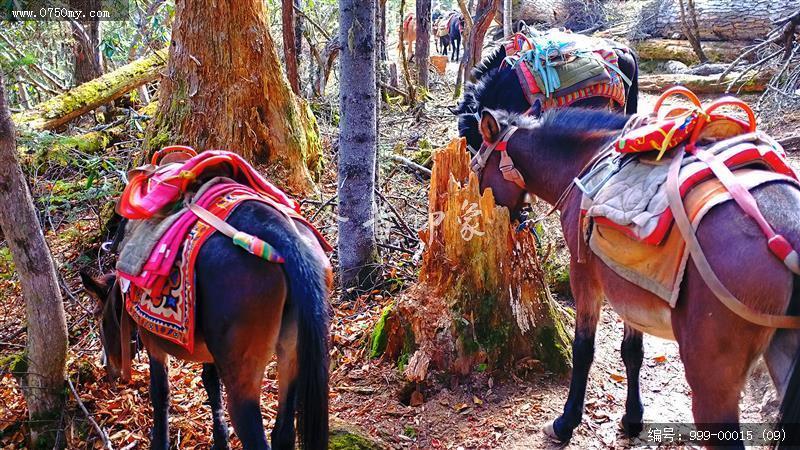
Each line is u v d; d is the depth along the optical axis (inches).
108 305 141.5
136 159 289.3
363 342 186.9
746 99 398.6
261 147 287.4
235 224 119.7
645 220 111.3
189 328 115.6
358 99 205.9
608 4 740.0
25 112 317.4
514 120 161.8
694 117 116.3
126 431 160.4
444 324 169.0
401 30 427.5
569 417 145.9
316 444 110.5
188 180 129.5
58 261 250.1
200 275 116.1
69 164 298.4
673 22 545.3
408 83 435.5
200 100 281.6
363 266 217.8
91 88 335.0
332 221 265.1
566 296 213.3
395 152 327.9
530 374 170.6
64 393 162.2
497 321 170.4
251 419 116.1
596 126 147.0
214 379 146.9
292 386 120.3
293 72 360.5
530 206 202.7
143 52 445.4
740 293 97.9
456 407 161.2
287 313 116.9
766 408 151.7
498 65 232.4
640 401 149.5
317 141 321.1
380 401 164.7
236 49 279.4
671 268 108.7
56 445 156.3
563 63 212.2
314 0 488.7
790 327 96.8
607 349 183.9
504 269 170.4
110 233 260.2
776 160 110.4
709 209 104.3
